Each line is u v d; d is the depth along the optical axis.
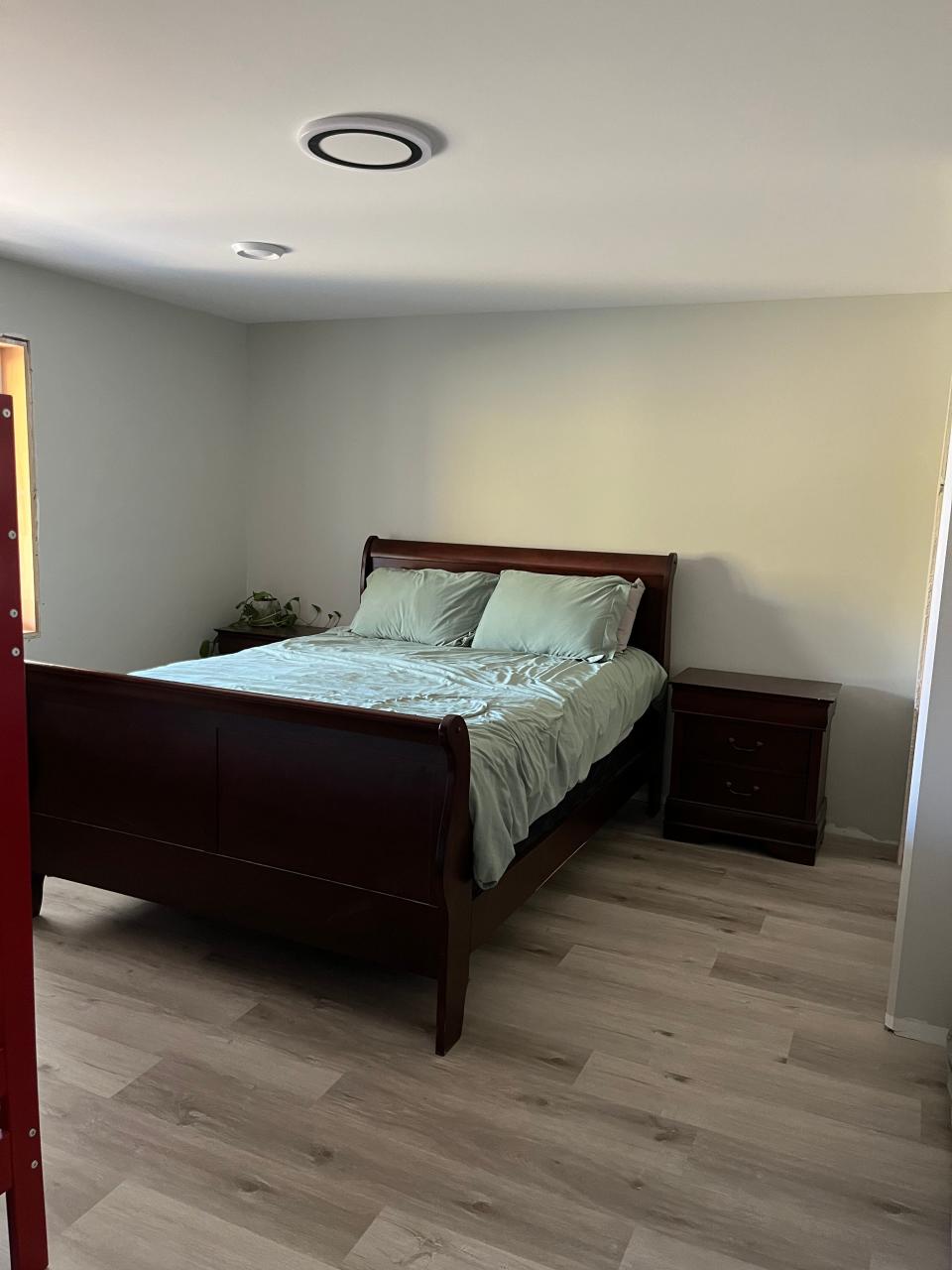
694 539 4.18
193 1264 1.70
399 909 2.36
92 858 2.79
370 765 2.35
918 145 2.12
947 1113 2.20
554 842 3.07
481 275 3.63
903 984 2.51
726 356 4.03
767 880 3.55
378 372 4.73
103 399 4.15
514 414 4.46
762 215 2.70
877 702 3.94
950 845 2.42
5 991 1.58
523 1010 2.59
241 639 4.79
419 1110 2.14
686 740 3.88
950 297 3.65
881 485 3.84
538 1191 1.91
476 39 1.68
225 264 3.59
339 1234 1.77
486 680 3.45
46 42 1.73
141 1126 2.06
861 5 1.53
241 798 2.53
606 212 2.72
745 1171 1.98
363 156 2.28
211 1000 2.58
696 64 1.76
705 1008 2.63
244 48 1.75
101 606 4.26
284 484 5.05
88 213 2.90
